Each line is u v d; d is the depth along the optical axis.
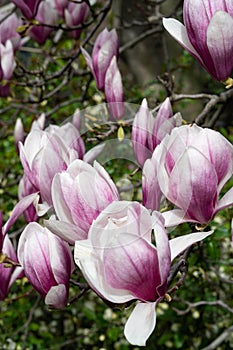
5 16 2.04
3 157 3.28
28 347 2.75
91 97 2.78
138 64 3.74
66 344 2.92
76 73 2.41
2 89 1.88
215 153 0.96
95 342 2.90
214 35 1.00
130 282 0.91
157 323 2.74
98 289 0.90
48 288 1.03
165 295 0.94
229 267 2.42
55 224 0.94
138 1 2.96
